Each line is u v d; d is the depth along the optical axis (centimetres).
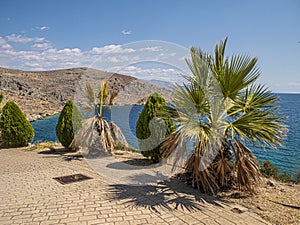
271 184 462
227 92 418
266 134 388
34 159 722
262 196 400
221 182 429
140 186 461
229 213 332
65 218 316
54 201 380
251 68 400
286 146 1039
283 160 843
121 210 344
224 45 428
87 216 322
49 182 489
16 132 934
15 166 632
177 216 323
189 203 372
